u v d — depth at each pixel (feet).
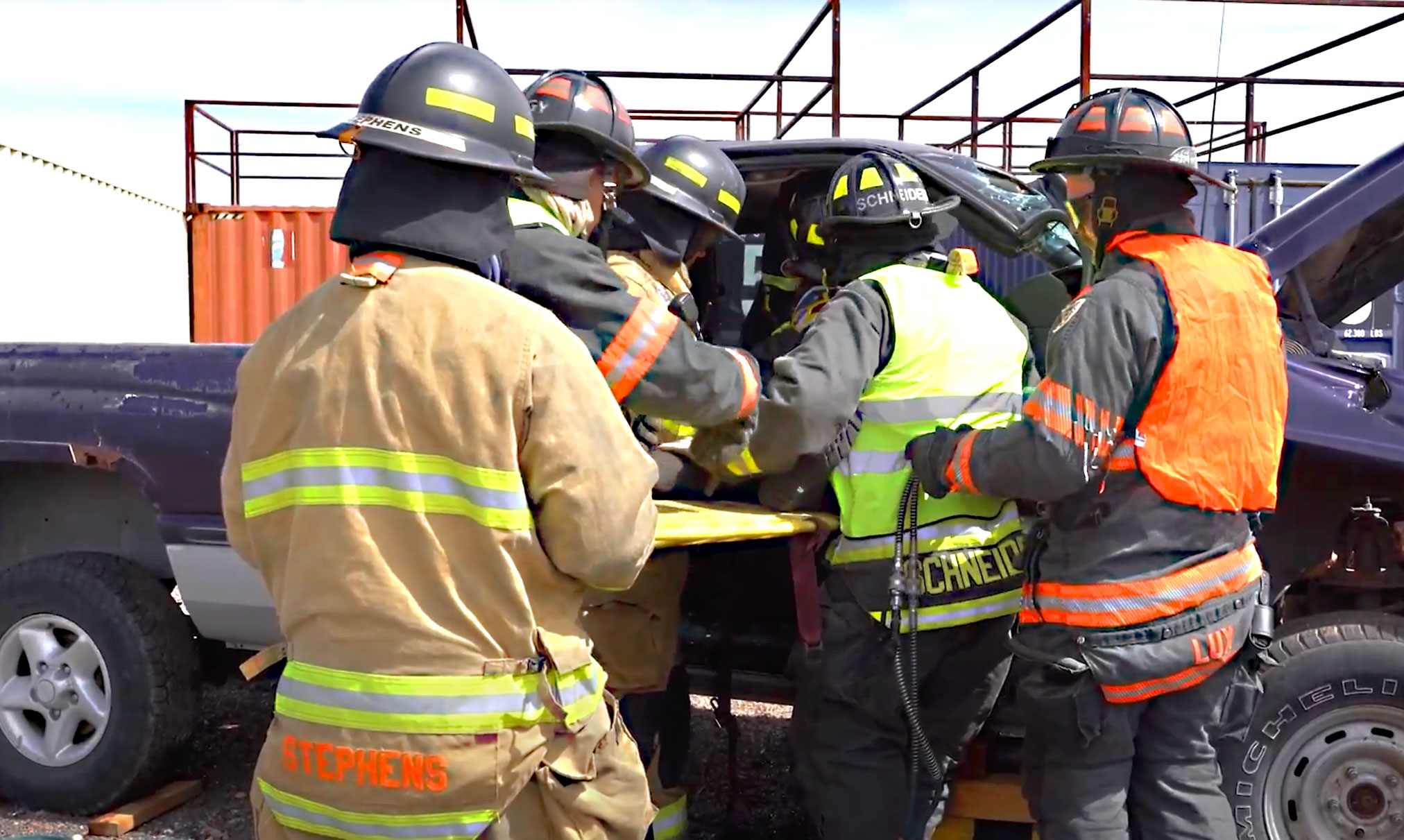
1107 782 7.26
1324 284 10.69
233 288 33.37
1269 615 7.66
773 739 14.17
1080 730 7.16
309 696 5.34
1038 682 7.41
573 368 5.44
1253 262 7.57
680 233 8.61
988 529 8.16
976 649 8.30
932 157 10.69
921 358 8.11
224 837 11.16
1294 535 9.38
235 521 6.03
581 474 5.33
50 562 11.60
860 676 8.16
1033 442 6.97
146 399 11.02
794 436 7.68
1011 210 10.36
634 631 8.60
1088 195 7.77
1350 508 9.28
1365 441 8.85
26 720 11.75
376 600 5.24
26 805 11.55
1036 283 10.57
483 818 5.30
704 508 8.50
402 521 5.28
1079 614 7.16
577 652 5.56
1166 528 7.12
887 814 8.24
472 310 5.35
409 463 5.27
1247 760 8.91
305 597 5.39
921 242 8.71
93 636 11.24
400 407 5.29
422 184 5.47
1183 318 7.02
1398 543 9.64
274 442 5.58
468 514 5.28
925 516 8.02
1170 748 7.34
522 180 5.82
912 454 7.85
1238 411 7.16
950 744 8.55
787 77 24.79
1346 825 8.84
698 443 8.13
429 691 5.20
